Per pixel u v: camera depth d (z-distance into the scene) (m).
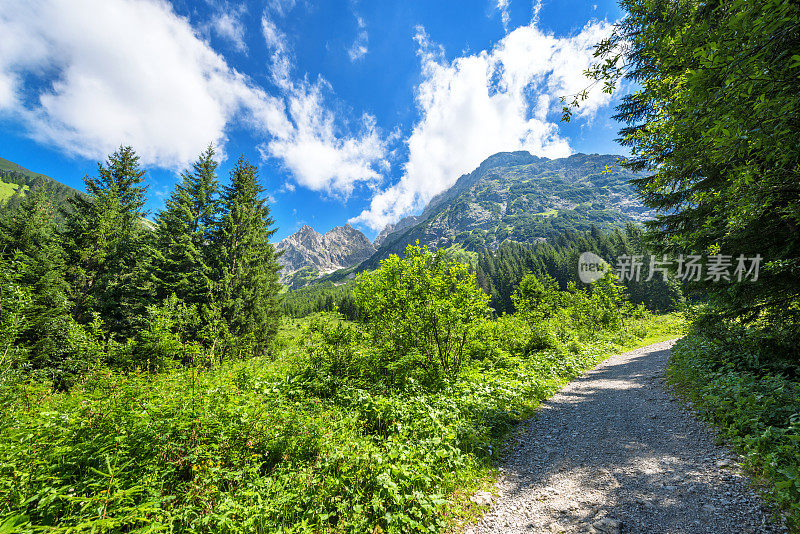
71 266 19.28
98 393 5.09
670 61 4.19
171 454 4.09
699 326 8.72
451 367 9.64
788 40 2.96
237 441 4.53
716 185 6.77
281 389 7.14
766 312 6.78
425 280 9.33
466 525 3.83
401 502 3.84
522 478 4.87
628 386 9.65
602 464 4.95
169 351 6.72
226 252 20.62
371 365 8.91
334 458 4.39
